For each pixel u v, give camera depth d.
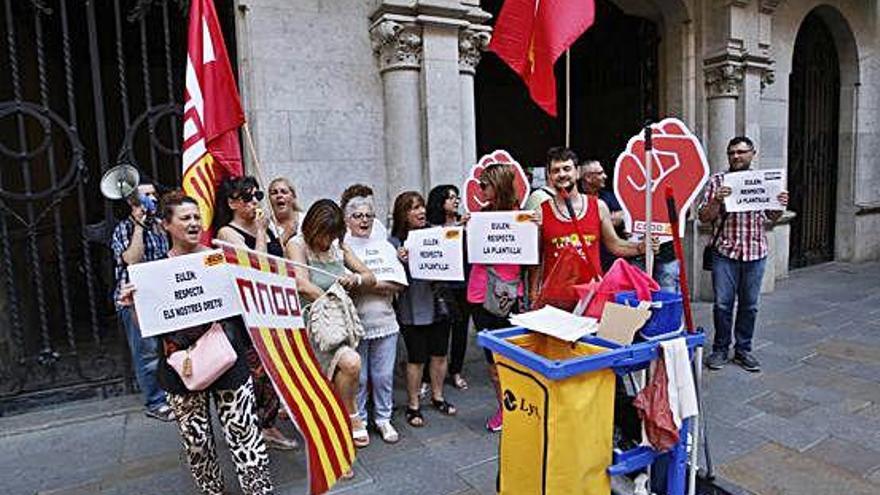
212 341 2.59
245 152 4.61
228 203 3.39
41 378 4.54
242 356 2.74
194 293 2.55
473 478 3.12
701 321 6.12
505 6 3.75
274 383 2.58
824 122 9.03
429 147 4.84
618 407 2.46
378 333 3.53
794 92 8.62
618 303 2.35
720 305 4.66
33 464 3.41
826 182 9.16
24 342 5.18
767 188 4.34
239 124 3.89
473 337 5.38
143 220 3.80
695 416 2.32
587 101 10.31
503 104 12.15
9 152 4.01
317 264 3.34
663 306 2.28
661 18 7.13
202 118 3.82
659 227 3.20
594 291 2.57
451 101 4.91
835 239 9.35
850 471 3.06
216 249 2.70
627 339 2.18
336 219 3.29
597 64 9.62
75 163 4.23
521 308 3.63
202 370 2.51
